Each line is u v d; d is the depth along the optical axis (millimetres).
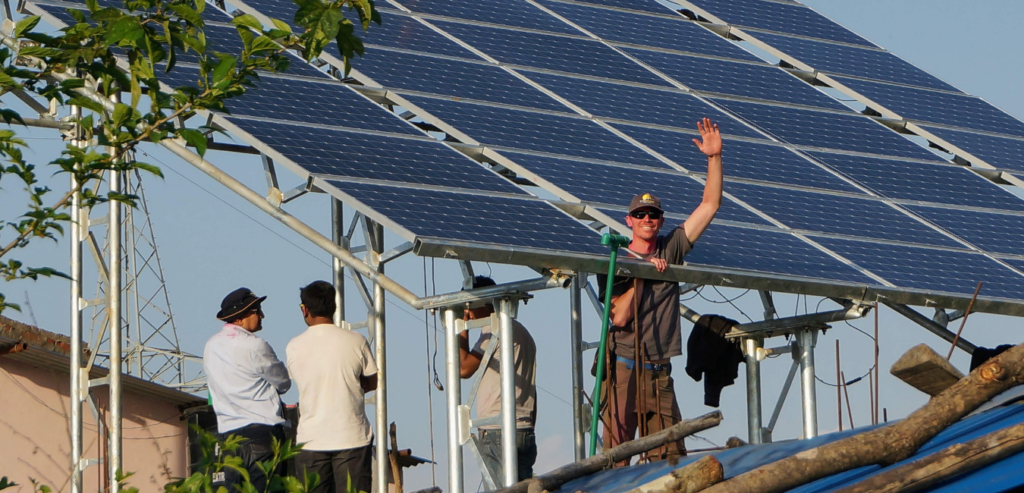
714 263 15438
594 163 17719
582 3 24562
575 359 17656
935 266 17469
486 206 15180
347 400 14547
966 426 8516
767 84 23375
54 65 7914
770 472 7645
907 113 23922
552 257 14023
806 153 20734
